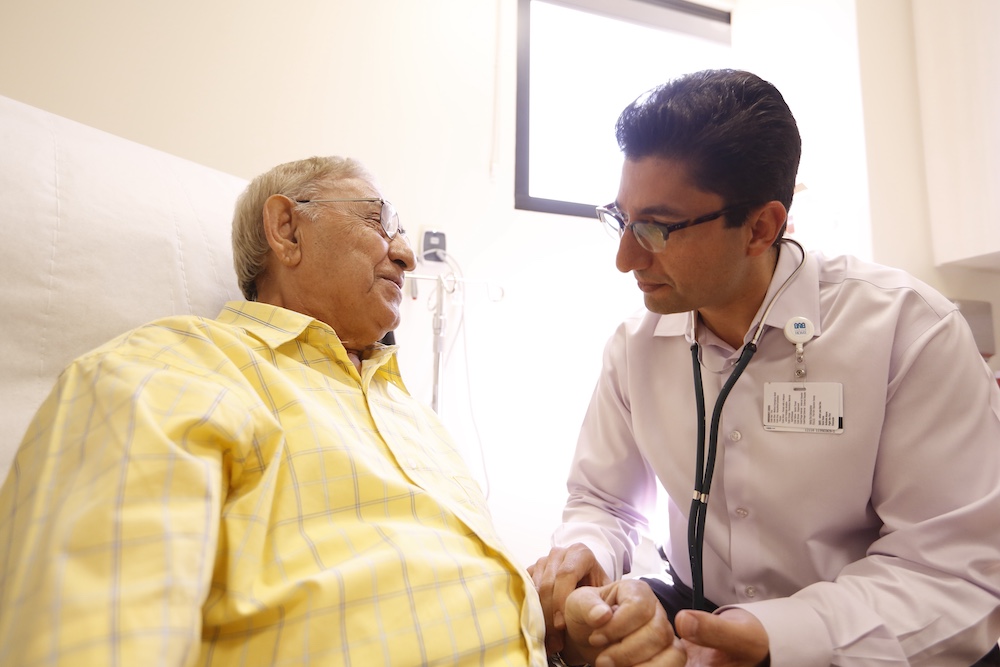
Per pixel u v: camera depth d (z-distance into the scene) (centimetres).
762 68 270
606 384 142
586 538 125
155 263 118
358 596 76
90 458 66
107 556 59
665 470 125
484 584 89
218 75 215
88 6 201
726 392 113
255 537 76
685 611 87
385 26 239
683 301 105
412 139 238
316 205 113
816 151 238
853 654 90
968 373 104
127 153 130
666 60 289
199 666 70
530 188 263
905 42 231
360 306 113
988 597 94
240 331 99
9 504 69
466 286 240
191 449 73
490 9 256
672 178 97
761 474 112
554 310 252
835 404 108
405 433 109
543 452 244
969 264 220
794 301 115
